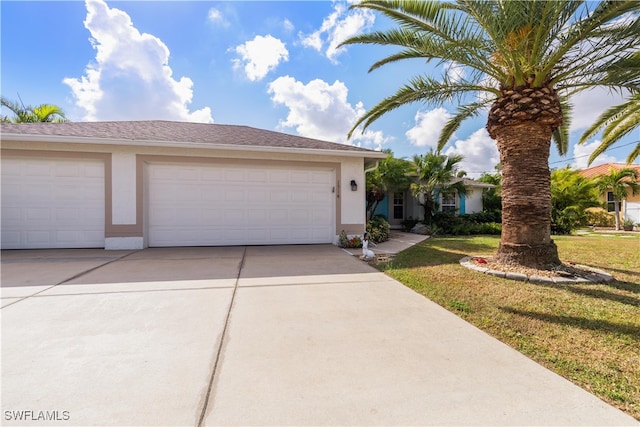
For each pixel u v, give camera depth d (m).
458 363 2.45
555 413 1.86
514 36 5.03
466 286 4.66
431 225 14.54
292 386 2.12
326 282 4.92
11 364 2.37
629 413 1.87
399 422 1.78
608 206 21.00
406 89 6.38
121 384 2.13
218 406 1.91
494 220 16.47
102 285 4.62
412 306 3.79
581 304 3.83
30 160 7.82
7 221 7.76
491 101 6.63
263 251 8.13
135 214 8.25
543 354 2.60
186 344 2.74
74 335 2.90
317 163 9.52
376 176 14.22
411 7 5.22
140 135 8.64
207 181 8.88
